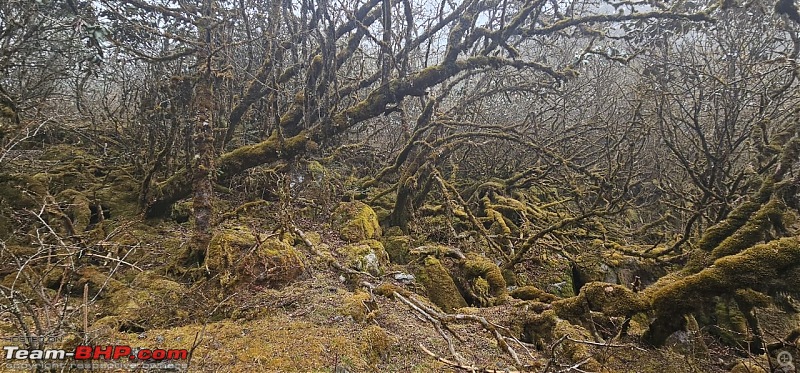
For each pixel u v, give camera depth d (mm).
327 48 7215
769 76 7348
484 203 8609
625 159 8703
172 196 6262
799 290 3420
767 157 5535
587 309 4254
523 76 9805
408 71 8781
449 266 6297
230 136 7410
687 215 7387
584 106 11000
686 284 3680
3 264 3994
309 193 7738
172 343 3152
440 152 7922
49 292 3928
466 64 7383
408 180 7723
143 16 6680
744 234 4516
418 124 8125
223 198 7262
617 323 4227
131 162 7574
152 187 6359
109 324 3451
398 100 7457
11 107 5613
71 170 6824
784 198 4746
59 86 7953
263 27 7977
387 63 7484
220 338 3277
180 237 5785
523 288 5602
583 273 6961
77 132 7242
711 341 4676
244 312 3771
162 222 6344
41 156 7066
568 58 10516
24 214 5145
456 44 7602
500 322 4465
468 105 9828
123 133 7766
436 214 8367
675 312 3723
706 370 3920
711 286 3598
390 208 8469
